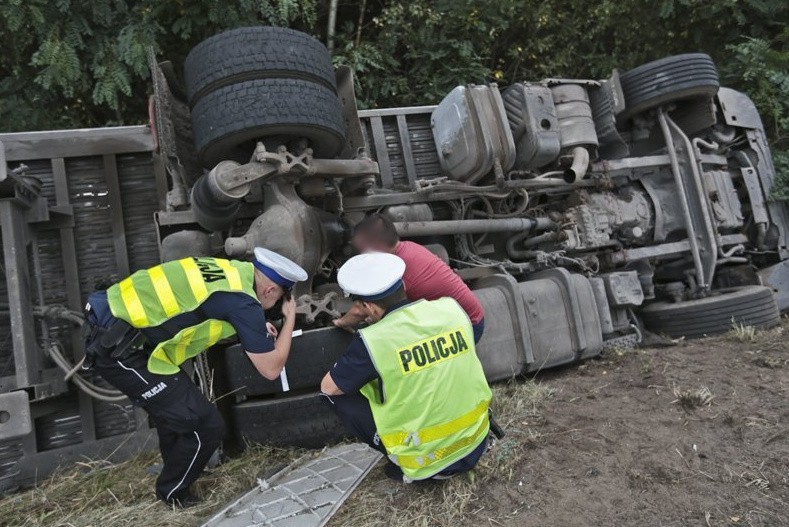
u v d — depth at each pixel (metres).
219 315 2.57
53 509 3.03
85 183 4.04
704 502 2.51
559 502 2.56
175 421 2.67
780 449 2.84
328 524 2.51
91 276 3.96
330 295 3.49
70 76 5.59
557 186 4.87
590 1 8.73
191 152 3.79
